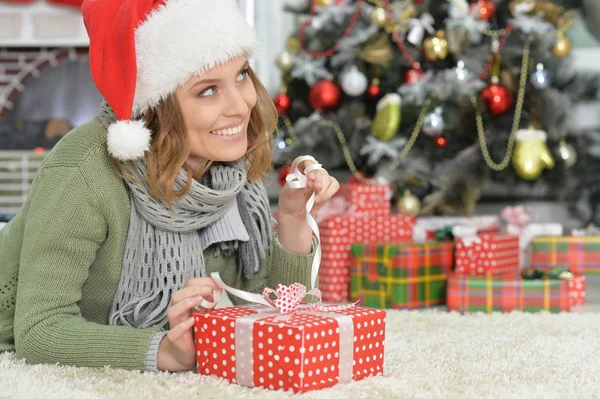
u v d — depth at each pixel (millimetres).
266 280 1489
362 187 2590
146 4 1239
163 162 1254
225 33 1230
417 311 2234
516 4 2971
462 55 2975
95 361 1231
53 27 3883
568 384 1207
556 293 2230
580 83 3225
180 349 1190
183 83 1235
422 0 2992
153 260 1332
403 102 3021
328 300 2488
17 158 3799
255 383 1115
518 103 3049
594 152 3584
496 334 1725
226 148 1286
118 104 1218
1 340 1440
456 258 2406
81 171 1268
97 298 1384
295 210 1379
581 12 3717
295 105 3219
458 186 3076
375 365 1216
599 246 2592
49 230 1256
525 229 2766
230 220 1391
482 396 1104
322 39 3105
